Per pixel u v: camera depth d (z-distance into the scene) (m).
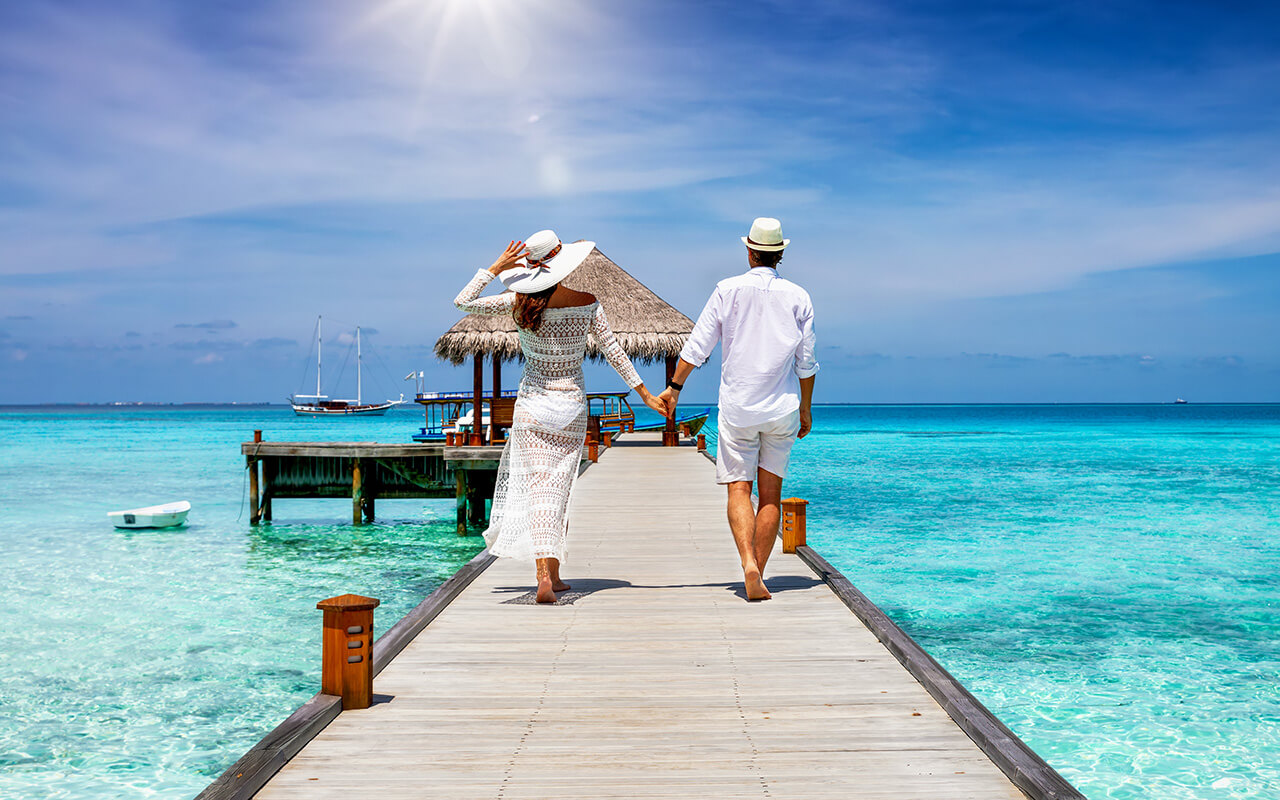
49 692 6.00
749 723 3.09
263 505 14.62
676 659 3.85
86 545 12.87
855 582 9.94
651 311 18.03
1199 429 66.19
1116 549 12.12
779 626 4.40
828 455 34.69
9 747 5.04
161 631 7.68
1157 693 6.12
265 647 7.15
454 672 3.67
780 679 3.58
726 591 5.21
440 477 14.36
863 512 16.12
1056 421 92.69
